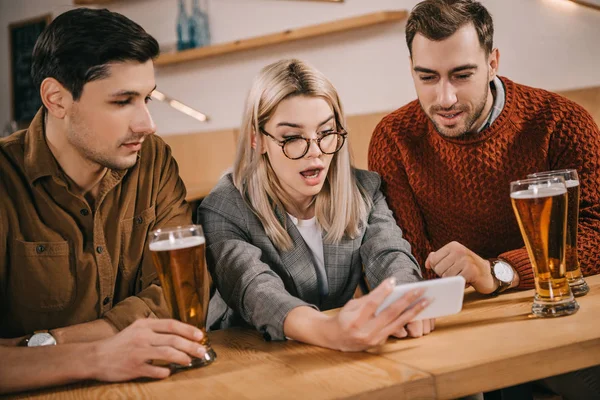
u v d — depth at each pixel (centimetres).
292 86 141
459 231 181
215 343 125
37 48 130
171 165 157
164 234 106
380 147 185
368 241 155
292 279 154
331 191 155
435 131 176
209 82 415
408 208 181
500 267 136
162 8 427
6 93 509
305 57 374
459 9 152
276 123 143
